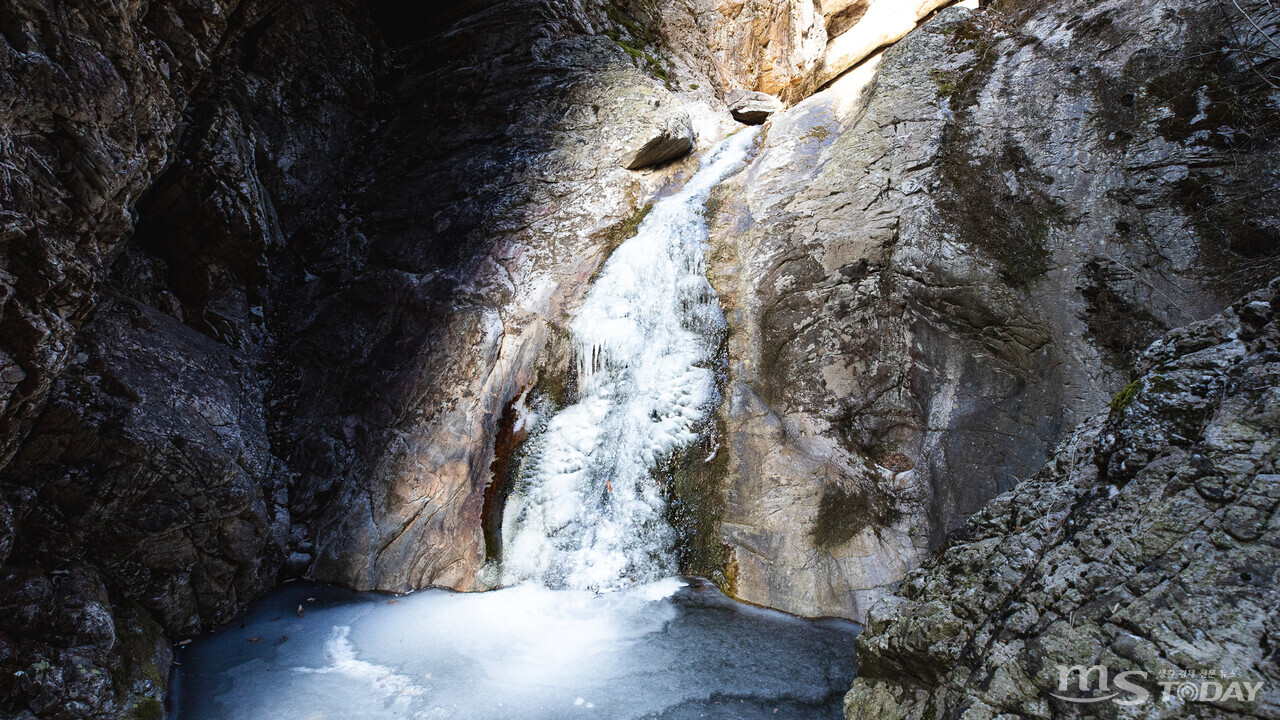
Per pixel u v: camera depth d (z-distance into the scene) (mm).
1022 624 2588
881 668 3342
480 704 3973
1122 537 2451
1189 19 4770
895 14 8859
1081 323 4504
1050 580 2602
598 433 5867
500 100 8344
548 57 8578
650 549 5336
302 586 5473
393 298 6832
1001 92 5594
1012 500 3293
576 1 9742
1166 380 2654
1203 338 2693
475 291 6523
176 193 6043
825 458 5109
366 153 8672
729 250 6352
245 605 5148
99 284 3979
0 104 3051
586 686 4109
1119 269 4469
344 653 4574
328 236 7910
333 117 8273
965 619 2922
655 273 6422
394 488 5703
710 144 8516
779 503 5105
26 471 3922
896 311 5211
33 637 3602
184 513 4613
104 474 4230
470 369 6070
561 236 6922
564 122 7855
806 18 14047
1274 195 4059
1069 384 4426
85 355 4480
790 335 5574
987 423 4648
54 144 3424
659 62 10977
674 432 5621
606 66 8414
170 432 4637
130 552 4371
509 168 7527
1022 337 4672
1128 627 2250
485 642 4633
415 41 9914
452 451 5785
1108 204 4664
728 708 3881
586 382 6207
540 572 5367
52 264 3381
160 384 4926
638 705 3912
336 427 6219
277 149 7445
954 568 3266
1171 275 4285
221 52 6473
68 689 3553
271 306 7180
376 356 6516
